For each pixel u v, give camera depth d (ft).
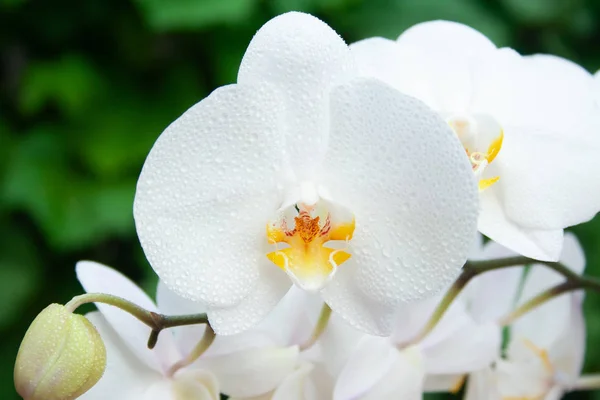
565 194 1.77
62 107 3.56
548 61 1.81
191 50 3.66
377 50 1.81
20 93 3.61
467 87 1.81
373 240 1.67
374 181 1.65
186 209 1.65
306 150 1.66
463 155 1.60
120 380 1.81
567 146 1.78
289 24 1.64
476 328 1.92
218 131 1.63
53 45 3.79
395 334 1.88
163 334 1.84
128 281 1.83
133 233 3.43
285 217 1.70
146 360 1.82
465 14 3.62
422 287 1.65
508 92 1.81
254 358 1.82
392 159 1.63
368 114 1.63
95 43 3.75
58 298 3.55
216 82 3.65
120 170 3.55
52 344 1.66
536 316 2.05
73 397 1.67
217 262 1.67
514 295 2.04
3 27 3.71
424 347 1.90
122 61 3.67
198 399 1.83
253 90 1.63
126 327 1.80
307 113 1.65
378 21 3.55
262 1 3.44
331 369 1.85
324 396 1.85
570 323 2.02
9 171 3.52
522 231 1.78
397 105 1.61
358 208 1.67
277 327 1.85
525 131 1.79
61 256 3.60
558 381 2.03
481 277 2.01
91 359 1.67
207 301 1.66
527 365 2.04
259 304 1.69
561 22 3.77
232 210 1.66
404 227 1.65
